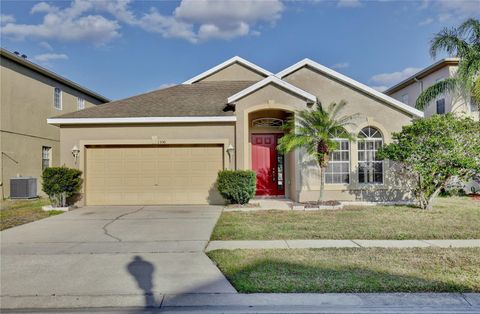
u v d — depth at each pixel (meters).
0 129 16.20
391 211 11.49
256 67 19.05
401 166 13.71
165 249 7.10
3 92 16.42
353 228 8.82
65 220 10.45
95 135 13.49
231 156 13.44
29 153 18.27
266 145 15.45
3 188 16.30
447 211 11.49
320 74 14.38
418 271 5.41
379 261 5.96
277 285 4.88
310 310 4.25
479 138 11.45
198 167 13.70
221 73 19.25
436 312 4.16
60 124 13.44
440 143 11.30
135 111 13.85
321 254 6.45
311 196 13.76
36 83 18.97
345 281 4.98
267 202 13.72
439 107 19.80
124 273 5.63
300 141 11.84
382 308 4.27
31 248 7.25
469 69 15.54
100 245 7.46
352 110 14.15
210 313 4.22
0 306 4.47
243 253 6.59
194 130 13.57
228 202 13.38
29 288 5.03
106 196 13.58
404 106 13.98
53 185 12.30
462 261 5.94
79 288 5.01
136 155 13.70
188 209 12.40
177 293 4.80
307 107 13.63
